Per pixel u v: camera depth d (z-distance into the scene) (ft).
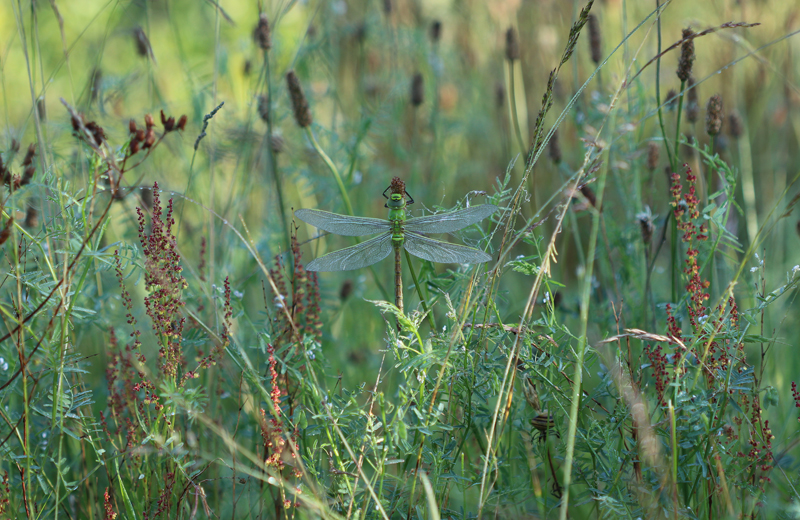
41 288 6.18
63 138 9.77
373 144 12.42
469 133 16.19
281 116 11.31
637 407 6.05
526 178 6.52
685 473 6.40
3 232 5.53
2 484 6.37
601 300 9.88
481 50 17.66
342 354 10.77
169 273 6.42
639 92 9.63
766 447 6.20
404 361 6.04
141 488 7.14
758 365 9.46
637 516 6.01
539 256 6.72
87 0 19.97
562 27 15.74
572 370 6.96
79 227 6.31
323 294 9.80
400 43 15.28
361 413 6.13
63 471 6.48
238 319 8.19
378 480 6.64
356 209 12.51
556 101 14.67
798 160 14.56
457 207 7.61
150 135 5.49
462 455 6.68
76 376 7.43
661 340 6.13
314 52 12.89
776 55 14.15
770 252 11.16
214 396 8.21
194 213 12.15
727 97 14.61
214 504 7.72
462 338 6.42
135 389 6.40
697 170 9.34
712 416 6.16
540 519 6.80
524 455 7.19
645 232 8.25
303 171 10.75
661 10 6.59
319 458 6.70
